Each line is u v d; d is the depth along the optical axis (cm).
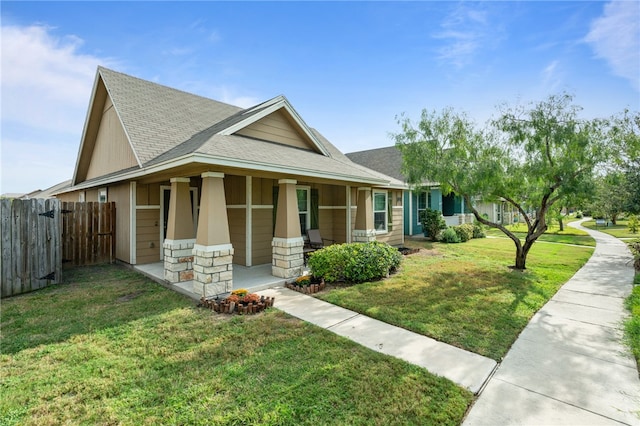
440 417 266
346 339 417
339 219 1177
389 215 1345
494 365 354
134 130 852
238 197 894
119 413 271
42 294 626
